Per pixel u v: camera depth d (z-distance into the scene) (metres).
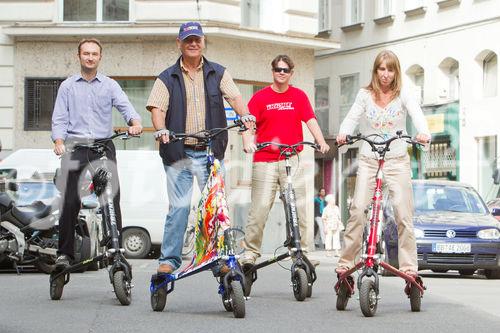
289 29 40.94
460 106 46.47
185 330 11.96
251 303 15.28
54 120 15.34
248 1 40.09
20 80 38.69
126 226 34.16
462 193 25.92
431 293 18.52
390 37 51.12
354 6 53.59
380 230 13.81
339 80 54.47
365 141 14.22
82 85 15.43
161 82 14.20
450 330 12.23
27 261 23.14
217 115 14.30
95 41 15.43
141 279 20.28
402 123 14.31
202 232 13.34
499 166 42.78
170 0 38.38
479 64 45.88
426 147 14.16
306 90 41.97
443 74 48.19
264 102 16.73
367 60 52.56
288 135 16.72
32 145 38.56
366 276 13.59
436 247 23.91
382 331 12.05
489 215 25.20
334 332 11.91
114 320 12.90
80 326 12.32
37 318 13.11
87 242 22.39
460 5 46.66
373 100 14.27
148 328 12.13
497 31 44.53
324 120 55.47
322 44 41.62
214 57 38.88
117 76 38.81
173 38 38.75
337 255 39.22
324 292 17.30
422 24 49.06
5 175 26.58
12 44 38.81
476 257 23.92
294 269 15.66
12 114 38.72
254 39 39.56
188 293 16.70
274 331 11.93
